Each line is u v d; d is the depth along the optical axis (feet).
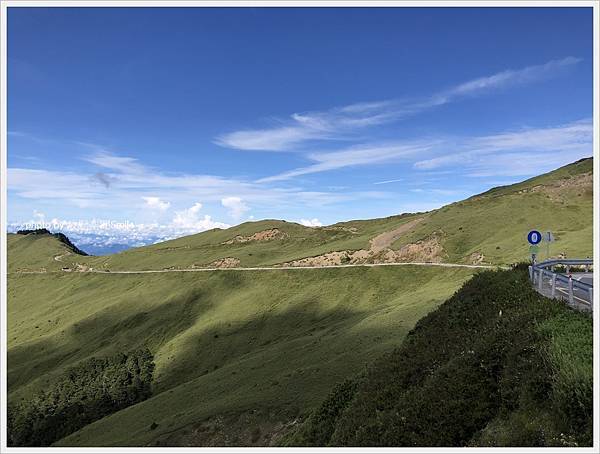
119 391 251.39
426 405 50.55
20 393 287.28
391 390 64.64
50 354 350.43
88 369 292.81
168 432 117.91
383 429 52.60
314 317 283.59
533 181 493.36
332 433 72.33
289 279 359.05
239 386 149.59
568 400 37.91
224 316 318.45
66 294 519.60
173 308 366.84
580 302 59.77
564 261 93.97
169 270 506.48
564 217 335.06
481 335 59.67
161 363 279.90
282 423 101.55
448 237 351.25
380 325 150.82
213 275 414.21
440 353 67.05
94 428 178.19
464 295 83.71
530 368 44.70
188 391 172.45
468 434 44.98
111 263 642.63
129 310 394.32
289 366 147.23
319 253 414.82
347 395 80.79
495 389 48.01
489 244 313.53
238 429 106.01
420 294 207.00
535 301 64.69
